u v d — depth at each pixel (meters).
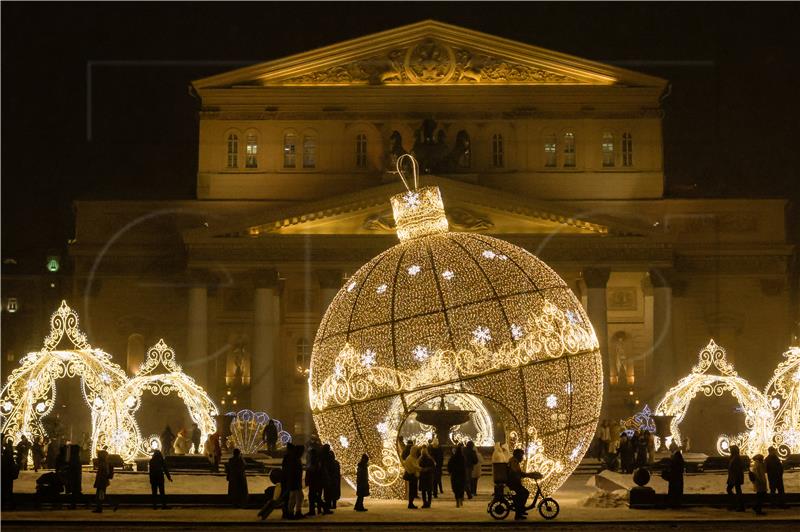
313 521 36.31
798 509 40.97
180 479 52.41
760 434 59.47
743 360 88.31
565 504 43.19
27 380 55.69
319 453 39.03
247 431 75.69
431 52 87.56
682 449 71.62
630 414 87.44
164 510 40.91
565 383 39.59
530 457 39.44
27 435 57.16
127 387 58.91
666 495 41.12
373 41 87.69
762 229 88.31
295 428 89.75
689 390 68.19
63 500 41.97
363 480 39.78
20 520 36.34
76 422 87.81
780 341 88.12
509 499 38.66
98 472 40.09
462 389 39.34
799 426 59.00
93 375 56.25
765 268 88.31
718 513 39.47
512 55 87.62
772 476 41.22
